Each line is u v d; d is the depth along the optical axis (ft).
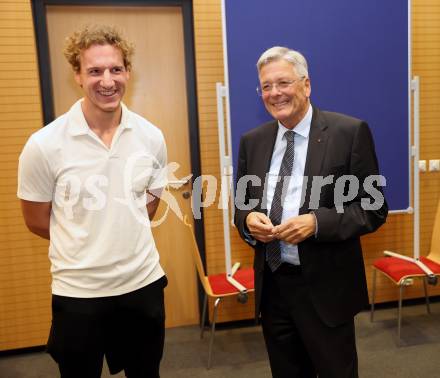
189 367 8.42
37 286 9.27
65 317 4.44
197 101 9.47
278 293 5.39
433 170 10.34
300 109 4.98
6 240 9.02
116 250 4.44
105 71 4.16
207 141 9.49
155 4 9.17
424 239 10.59
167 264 10.19
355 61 9.00
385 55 9.08
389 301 10.68
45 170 4.34
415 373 7.73
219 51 9.29
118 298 4.55
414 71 10.00
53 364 8.86
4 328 9.26
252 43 8.65
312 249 4.91
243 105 8.79
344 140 4.83
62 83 9.16
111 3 8.99
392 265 9.23
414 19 9.85
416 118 9.29
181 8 9.43
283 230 4.73
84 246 4.38
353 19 8.89
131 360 5.00
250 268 9.60
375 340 9.05
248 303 10.23
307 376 5.75
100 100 4.24
